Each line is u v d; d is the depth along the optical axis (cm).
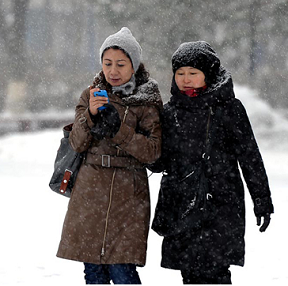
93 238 1466
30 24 17188
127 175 1480
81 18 16850
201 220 1468
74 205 1482
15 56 14912
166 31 11188
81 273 1864
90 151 1488
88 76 15100
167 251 1507
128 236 1463
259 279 1814
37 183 4122
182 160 1492
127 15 11294
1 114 13825
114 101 1484
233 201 1478
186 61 1476
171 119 1506
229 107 1483
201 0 11356
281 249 2214
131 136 1434
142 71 1523
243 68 12325
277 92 12488
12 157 6456
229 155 1492
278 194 3656
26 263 1967
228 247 1473
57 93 14650
